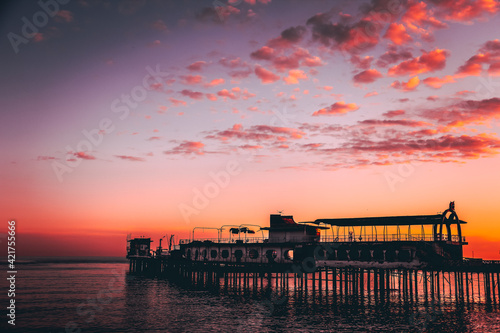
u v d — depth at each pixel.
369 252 63.78
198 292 78.19
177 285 91.25
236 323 49.62
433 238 61.06
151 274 119.88
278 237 76.75
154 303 64.75
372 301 65.75
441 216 61.00
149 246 128.88
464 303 64.19
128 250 130.75
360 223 67.06
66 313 56.88
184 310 58.28
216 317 53.25
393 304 62.84
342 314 54.59
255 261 78.06
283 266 74.94
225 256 82.25
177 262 94.62
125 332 45.72
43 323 50.41
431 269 60.69
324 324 48.78
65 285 96.44
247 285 86.81
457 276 68.62
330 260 67.00
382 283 67.56
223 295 73.56
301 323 49.50
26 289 87.38
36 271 157.62
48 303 66.06
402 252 61.38
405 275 70.38
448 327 47.22
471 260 62.59
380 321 50.38
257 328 47.03
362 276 69.12
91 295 75.75
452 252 61.81
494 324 48.66
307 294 73.06
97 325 49.06
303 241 74.06
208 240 85.81
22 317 54.09
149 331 46.06
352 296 70.69
